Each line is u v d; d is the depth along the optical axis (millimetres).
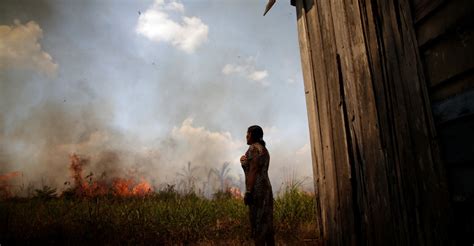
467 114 1521
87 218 5090
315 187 3797
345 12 2996
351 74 2887
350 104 2924
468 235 1554
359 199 2742
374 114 2484
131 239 4520
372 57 2502
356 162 2809
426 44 1831
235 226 5258
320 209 3660
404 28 2051
